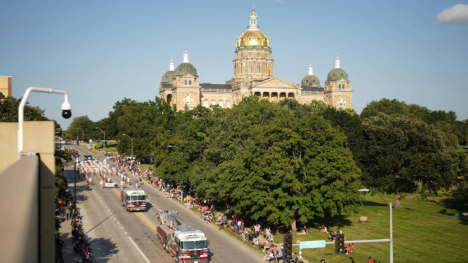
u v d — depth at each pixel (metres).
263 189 59.03
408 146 79.81
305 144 58.34
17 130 21.03
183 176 80.75
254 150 59.62
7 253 15.41
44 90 22.03
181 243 43.66
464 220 69.75
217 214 72.88
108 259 47.09
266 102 109.31
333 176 58.31
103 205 77.94
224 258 48.44
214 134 76.50
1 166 20.86
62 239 55.94
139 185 101.88
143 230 60.34
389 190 79.25
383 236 59.41
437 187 76.06
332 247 53.94
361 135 85.19
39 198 18.98
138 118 153.62
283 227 63.44
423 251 52.62
